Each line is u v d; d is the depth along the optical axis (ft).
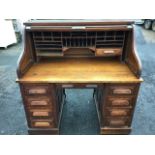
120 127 6.28
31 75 5.40
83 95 9.06
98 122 7.22
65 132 6.76
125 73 5.47
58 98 6.72
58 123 6.48
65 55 6.61
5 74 11.28
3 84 10.09
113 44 6.03
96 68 5.83
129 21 5.31
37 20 5.78
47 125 6.24
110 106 5.76
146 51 15.14
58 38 5.88
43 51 6.22
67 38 5.92
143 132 6.65
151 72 11.31
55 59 6.52
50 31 5.54
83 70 5.69
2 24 15.49
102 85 5.66
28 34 5.67
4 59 13.83
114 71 5.60
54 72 5.58
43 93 5.47
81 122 7.25
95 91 8.04
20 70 5.13
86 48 6.42
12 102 8.48
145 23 23.02
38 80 5.10
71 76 5.31
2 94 9.13
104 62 6.27
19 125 7.06
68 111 7.89
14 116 7.56
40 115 5.98
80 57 6.64
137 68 5.09
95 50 6.02
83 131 6.81
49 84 5.29
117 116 6.00
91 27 5.30
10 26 16.55
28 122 6.20
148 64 12.49
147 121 7.20
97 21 5.33
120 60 6.30
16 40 17.97
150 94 8.95
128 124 6.20
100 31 5.70
